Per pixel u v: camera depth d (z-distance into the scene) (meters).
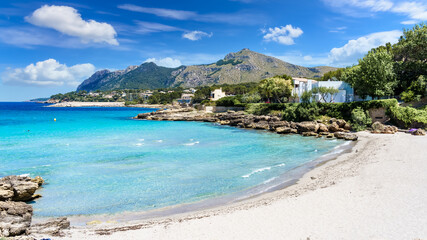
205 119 94.94
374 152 30.30
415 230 10.78
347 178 19.73
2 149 37.34
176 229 12.35
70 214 15.84
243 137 51.25
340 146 38.53
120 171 25.64
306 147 38.47
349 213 13.00
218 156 32.50
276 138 49.56
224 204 16.80
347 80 75.12
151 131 62.66
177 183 21.75
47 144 41.94
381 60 61.03
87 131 61.75
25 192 17.64
